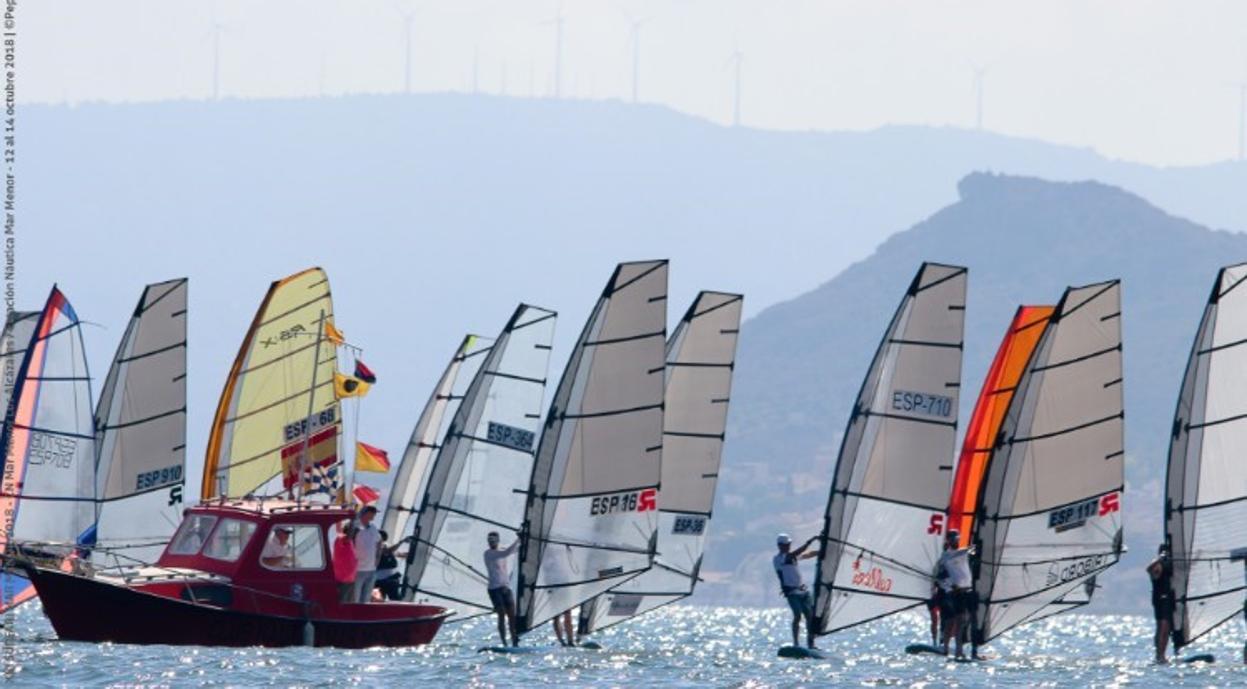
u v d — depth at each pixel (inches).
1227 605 6013.8
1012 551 6063.0
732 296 6624.0
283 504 6127.0
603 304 6136.8
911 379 6156.5
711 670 5772.6
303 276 7293.3
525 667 5644.7
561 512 6131.9
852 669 5935.0
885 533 6181.1
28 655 5516.7
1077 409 6077.8
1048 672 5910.4
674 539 6609.3
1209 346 5959.6
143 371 6939.0
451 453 6781.5
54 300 6284.5
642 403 6151.6
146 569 5984.3
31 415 6250.0
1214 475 5979.3
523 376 6811.0
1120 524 6122.1
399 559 7308.1
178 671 5182.1
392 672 5329.7
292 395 7283.5
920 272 6141.7
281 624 5915.4
